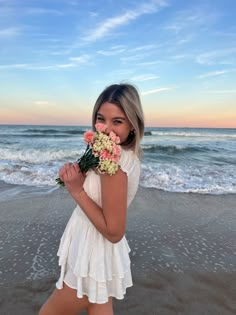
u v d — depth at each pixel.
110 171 1.29
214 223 5.01
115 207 1.32
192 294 2.91
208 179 8.55
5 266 3.38
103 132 1.42
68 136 30.30
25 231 4.44
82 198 1.38
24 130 38.69
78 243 1.53
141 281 3.11
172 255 3.76
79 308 1.61
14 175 8.59
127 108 1.47
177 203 6.18
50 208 5.57
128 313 2.59
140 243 4.10
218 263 3.57
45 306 1.69
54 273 3.23
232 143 24.19
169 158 14.40
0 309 2.61
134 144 1.54
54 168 9.66
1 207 5.61
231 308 2.71
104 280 1.48
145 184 7.74
